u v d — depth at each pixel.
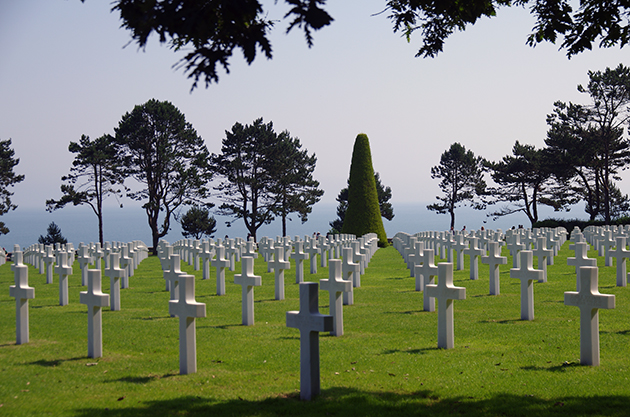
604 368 7.81
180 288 7.84
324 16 4.55
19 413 6.09
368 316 12.59
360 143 49.47
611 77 54.47
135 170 56.69
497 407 6.29
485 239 29.77
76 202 57.34
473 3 7.30
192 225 74.00
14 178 66.44
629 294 14.99
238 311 13.63
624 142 56.84
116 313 13.56
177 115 56.34
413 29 8.36
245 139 62.66
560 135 58.09
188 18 4.57
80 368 8.16
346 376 7.67
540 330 10.62
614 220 56.31
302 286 6.62
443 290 9.29
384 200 89.81
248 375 7.74
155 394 6.85
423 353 8.98
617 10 7.46
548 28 8.02
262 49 4.87
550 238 29.22
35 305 15.16
